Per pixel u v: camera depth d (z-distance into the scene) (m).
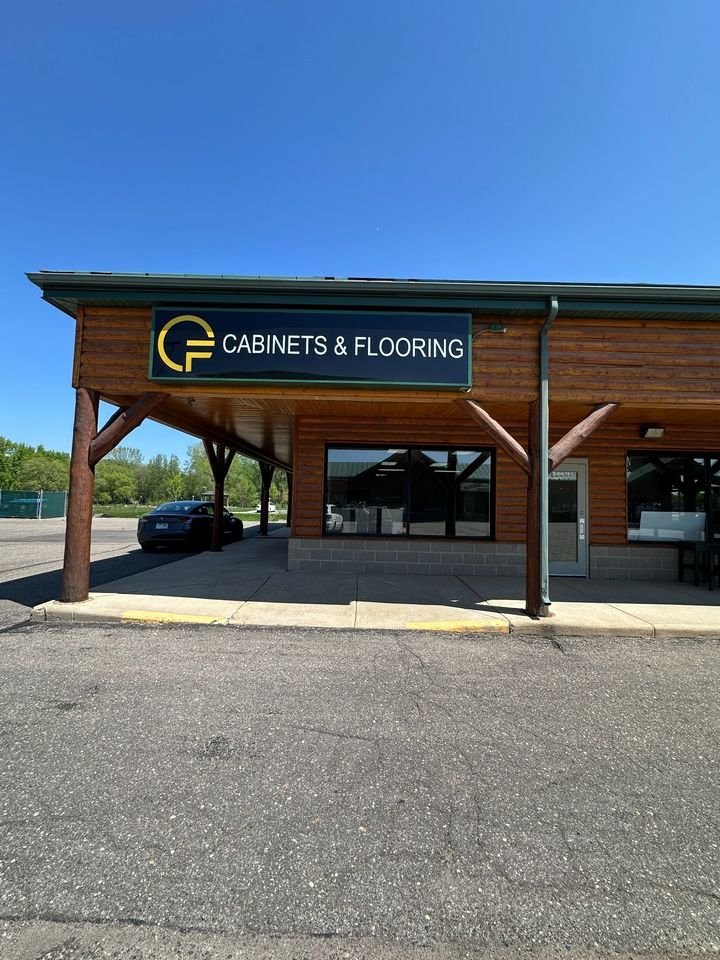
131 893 2.17
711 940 2.00
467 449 10.34
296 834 2.56
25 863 2.33
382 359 7.01
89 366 7.20
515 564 10.05
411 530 10.27
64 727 3.64
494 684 4.66
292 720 3.82
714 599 8.27
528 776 3.13
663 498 10.46
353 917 2.07
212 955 1.89
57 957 1.86
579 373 7.21
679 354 7.26
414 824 2.66
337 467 10.38
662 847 2.52
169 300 7.02
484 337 7.20
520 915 2.10
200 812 2.71
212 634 6.10
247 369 7.00
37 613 6.64
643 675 4.97
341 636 6.15
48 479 79.69
